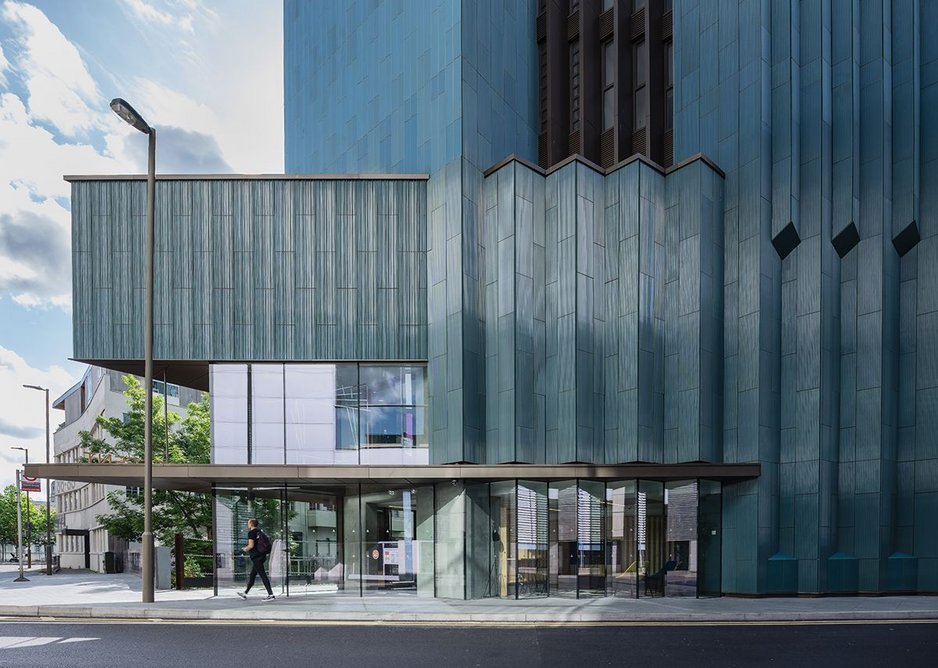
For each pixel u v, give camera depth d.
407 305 20.84
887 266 19.12
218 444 20.38
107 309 20.55
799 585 18.33
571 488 18.94
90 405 60.19
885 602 16.41
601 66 23.91
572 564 18.64
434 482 19.48
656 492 18.77
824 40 19.78
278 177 21.23
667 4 23.16
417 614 13.73
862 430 18.77
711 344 19.28
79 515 69.25
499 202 20.05
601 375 19.48
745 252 19.48
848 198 19.20
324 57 30.02
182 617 13.93
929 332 18.83
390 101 23.91
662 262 19.97
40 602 16.27
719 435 19.22
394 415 20.61
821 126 19.41
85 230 20.77
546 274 20.08
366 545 19.69
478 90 20.92
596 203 20.14
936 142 19.16
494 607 15.37
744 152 19.84
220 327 20.66
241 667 9.23
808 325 19.09
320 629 12.56
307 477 18.44
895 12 19.94
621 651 10.24
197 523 32.09
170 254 20.86
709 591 18.38
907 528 18.58
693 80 21.47
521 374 19.00
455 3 20.81
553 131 23.14
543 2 24.36
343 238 21.09
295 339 20.70
